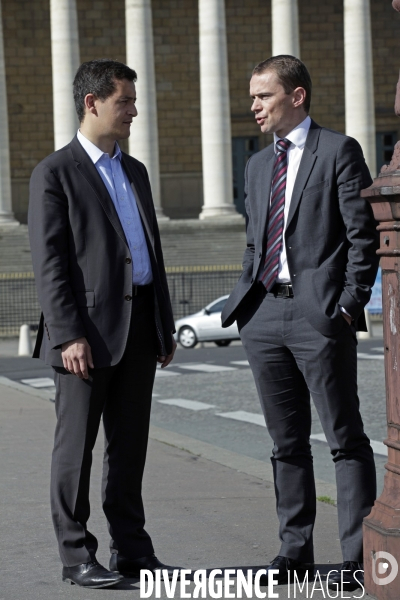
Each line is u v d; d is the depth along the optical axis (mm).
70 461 8922
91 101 9016
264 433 19984
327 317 8477
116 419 9219
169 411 23594
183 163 85688
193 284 62656
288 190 8875
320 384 8656
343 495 8750
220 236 72375
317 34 86188
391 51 86938
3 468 14719
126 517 9266
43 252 8766
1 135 75688
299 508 9008
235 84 86250
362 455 8766
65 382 8922
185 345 47750
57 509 8938
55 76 73688
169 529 10797
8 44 83500
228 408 23859
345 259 8734
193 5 85125
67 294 8750
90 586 8734
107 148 9148
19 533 10781
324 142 8766
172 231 72562
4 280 60438
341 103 86562
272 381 8977
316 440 19016
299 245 8711
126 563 9180
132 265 8992
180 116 85375
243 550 9875
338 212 8734
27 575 9180
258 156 9273
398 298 7996
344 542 8711
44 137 84375
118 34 84062
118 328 8891
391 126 87000
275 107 8836
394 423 8141
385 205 7984
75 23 73875
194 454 15945
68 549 8891
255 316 8992
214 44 74438
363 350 39812
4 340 55000
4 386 28562
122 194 9141
